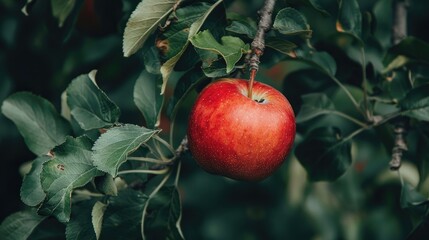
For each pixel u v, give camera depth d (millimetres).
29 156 1220
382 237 1224
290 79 952
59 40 958
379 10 1081
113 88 1196
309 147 931
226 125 745
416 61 917
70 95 828
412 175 1166
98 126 824
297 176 1206
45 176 739
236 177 771
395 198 1201
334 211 1246
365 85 912
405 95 907
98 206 790
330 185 1239
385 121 918
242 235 1346
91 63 1171
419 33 1180
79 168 750
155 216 833
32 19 1178
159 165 835
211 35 751
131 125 753
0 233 856
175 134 1214
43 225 879
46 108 872
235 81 772
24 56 1188
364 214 1237
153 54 826
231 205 1313
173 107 827
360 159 1231
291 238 1277
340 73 949
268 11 778
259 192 1302
